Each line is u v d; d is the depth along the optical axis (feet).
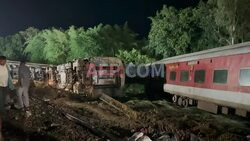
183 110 49.90
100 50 140.05
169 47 110.32
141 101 59.36
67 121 33.24
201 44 106.01
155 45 114.21
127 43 146.51
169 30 109.40
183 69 56.49
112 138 25.62
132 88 84.74
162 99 70.33
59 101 54.80
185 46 106.11
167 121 36.68
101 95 56.54
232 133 32.55
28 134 26.45
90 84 61.77
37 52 163.12
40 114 36.50
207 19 103.45
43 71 112.16
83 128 30.19
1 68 28.89
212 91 44.96
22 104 37.60
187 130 31.50
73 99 58.54
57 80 87.35
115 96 62.90
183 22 106.22
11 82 30.37
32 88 73.67
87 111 43.45
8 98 39.06
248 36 92.58
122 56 108.06
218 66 43.75
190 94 52.95
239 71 38.58
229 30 93.50
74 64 67.41
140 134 24.79
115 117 39.34
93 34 139.03
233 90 39.73
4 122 28.60
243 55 37.99
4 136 24.77
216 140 29.60
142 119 37.78
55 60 145.59
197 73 50.42
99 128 29.71
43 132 27.63
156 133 26.61
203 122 37.50
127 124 34.35
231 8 90.07
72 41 137.49
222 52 42.78
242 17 90.68
